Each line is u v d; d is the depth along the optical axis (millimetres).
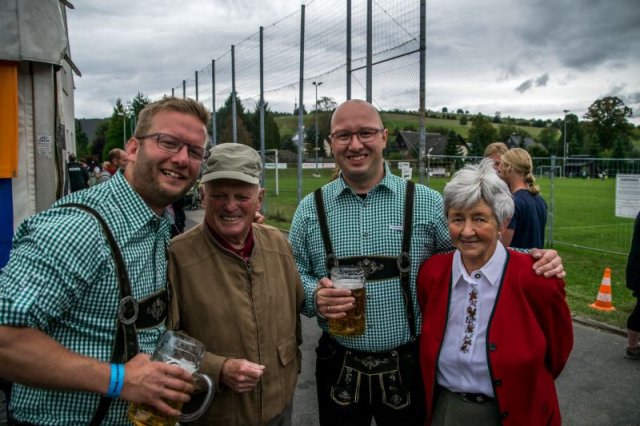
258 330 1857
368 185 2254
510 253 1895
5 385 1625
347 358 2186
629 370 4020
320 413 2318
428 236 2219
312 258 2348
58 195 4398
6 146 3875
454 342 1891
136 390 1279
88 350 1361
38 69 4031
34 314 1196
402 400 2139
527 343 1764
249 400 1840
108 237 1390
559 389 3699
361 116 2182
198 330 1828
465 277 1871
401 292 2158
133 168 1551
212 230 1896
